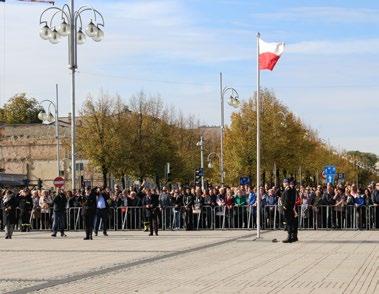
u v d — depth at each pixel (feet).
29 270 56.08
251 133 208.44
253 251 69.41
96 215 99.25
